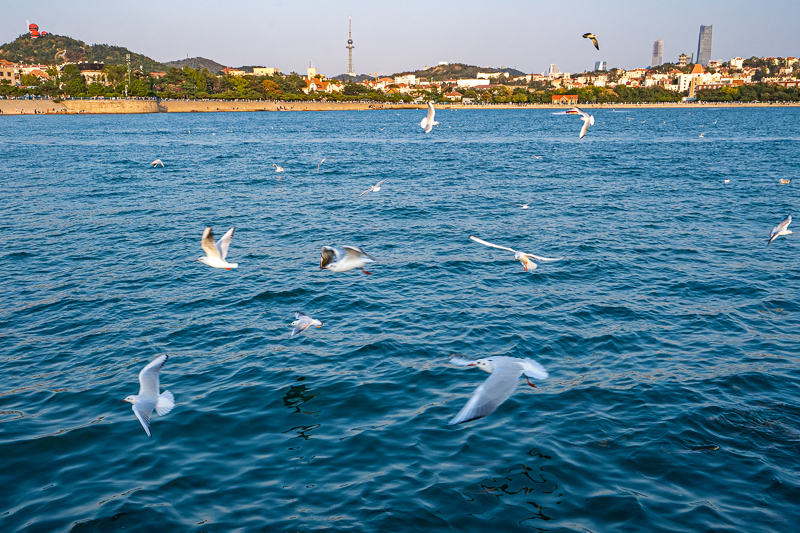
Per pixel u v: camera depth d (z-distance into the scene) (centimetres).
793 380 1698
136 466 1341
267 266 2870
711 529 1133
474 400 841
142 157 8119
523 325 2122
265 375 1759
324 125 17138
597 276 2688
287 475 1312
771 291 2459
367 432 1466
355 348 1942
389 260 2955
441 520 1170
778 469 1304
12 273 2770
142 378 1113
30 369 1812
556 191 5028
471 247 3203
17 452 1380
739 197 4666
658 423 1484
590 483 1273
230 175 6234
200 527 1155
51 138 11569
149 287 2566
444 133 13625
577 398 1616
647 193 4903
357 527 1153
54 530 1141
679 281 2603
